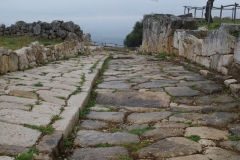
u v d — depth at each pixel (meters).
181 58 10.37
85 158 2.90
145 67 9.77
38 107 4.00
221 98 5.21
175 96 5.48
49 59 10.31
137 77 7.59
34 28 16.56
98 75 8.01
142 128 3.80
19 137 2.94
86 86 5.79
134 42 38.91
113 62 12.18
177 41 11.15
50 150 2.74
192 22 12.17
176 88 6.04
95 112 4.58
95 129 3.80
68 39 15.95
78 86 5.79
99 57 14.30
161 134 3.53
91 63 10.62
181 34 10.55
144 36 18.42
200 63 8.31
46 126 3.31
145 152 3.01
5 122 3.28
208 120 4.08
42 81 6.05
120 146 3.18
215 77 6.50
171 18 12.38
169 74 7.88
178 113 4.43
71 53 13.83
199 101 5.14
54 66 9.00
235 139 3.38
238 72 5.86
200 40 8.52
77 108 4.15
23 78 6.19
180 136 3.46
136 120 4.18
